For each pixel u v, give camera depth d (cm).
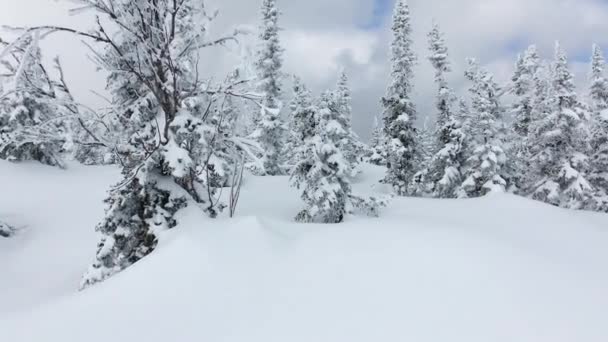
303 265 574
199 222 741
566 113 2233
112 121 773
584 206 2450
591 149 2308
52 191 1970
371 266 564
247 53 771
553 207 1435
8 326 496
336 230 748
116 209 794
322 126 1264
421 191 2639
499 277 529
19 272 1112
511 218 1310
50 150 2361
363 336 408
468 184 2295
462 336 406
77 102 678
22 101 2011
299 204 1834
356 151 2597
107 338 427
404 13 2711
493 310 453
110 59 752
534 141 2458
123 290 525
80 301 528
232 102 861
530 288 508
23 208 1708
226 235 645
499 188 2169
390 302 471
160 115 854
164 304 482
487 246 643
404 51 2673
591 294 512
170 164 716
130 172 784
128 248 792
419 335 408
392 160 2645
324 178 1249
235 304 475
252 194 1995
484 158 2247
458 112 2562
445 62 2669
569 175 2230
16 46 569
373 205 1326
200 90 820
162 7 708
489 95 2467
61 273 1077
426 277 528
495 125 2302
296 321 438
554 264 615
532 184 2505
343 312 453
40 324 479
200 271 545
